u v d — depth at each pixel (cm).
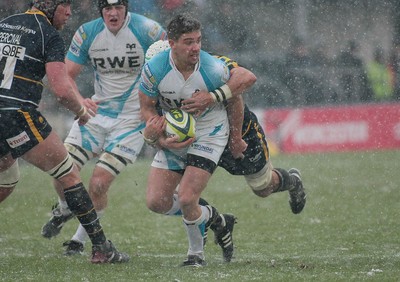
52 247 2828
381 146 6188
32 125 2255
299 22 6538
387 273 2156
